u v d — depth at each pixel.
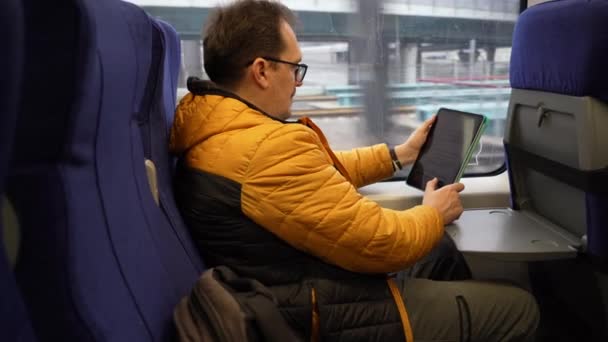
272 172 1.04
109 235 0.70
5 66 0.39
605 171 1.25
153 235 0.90
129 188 0.82
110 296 0.67
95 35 0.58
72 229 0.60
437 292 1.25
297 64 1.22
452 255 1.56
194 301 0.88
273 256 1.11
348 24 1.81
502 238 1.42
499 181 2.00
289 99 1.24
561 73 1.32
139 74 0.84
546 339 1.73
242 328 0.79
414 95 1.91
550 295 1.73
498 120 2.00
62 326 0.60
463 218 1.61
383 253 1.11
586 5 1.20
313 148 1.08
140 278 0.78
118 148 0.77
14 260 0.57
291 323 1.08
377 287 1.17
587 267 1.42
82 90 0.57
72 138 0.59
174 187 1.23
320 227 1.06
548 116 1.45
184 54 1.75
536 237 1.43
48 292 0.59
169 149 1.26
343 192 1.08
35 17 0.54
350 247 1.08
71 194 0.60
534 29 1.44
